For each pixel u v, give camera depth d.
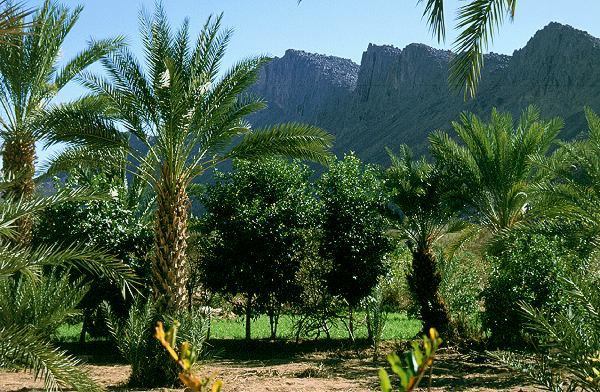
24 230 14.97
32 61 14.71
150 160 16.08
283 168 18.94
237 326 22.78
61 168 14.23
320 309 18.88
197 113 13.16
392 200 18.81
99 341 17.92
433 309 17.28
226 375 11.64
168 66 11.90
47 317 7.69
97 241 16.14
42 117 13.04
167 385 10.45
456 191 18.84
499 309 13.15
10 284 8.59
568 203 14.70
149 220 19.84
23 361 6.40
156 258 12.98
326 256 18.47
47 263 6.86
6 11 5.17
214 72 13.47
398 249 20.45
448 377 11.09
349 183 18.73
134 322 10.77
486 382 10.32
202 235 18.78
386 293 25.06
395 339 18.98
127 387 10.19
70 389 8.29
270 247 17.67
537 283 12.83
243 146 13.71
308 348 17.80
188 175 13.40
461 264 20.11
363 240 18.14
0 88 14.62
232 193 18.64
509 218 19.42
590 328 5.03
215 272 17.80
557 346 4.71
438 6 7.13
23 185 14.08
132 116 12.92
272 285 17.88
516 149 19.53
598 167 14.18
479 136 19.83
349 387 10.17
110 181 18.30
